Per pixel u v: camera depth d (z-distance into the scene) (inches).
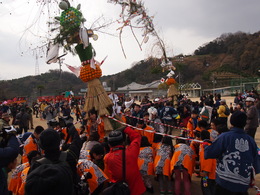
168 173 184.9
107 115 244.8
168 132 393.1
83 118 295.7
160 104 461.7
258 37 3595.0
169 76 539.5
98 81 250.5
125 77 3683.6
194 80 3395.7
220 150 123.0
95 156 168.1
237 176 118.7
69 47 238.2
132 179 134.5
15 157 127.7
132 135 147.2
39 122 783.7
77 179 125.9
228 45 4173.2
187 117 383.9
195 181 222.5
